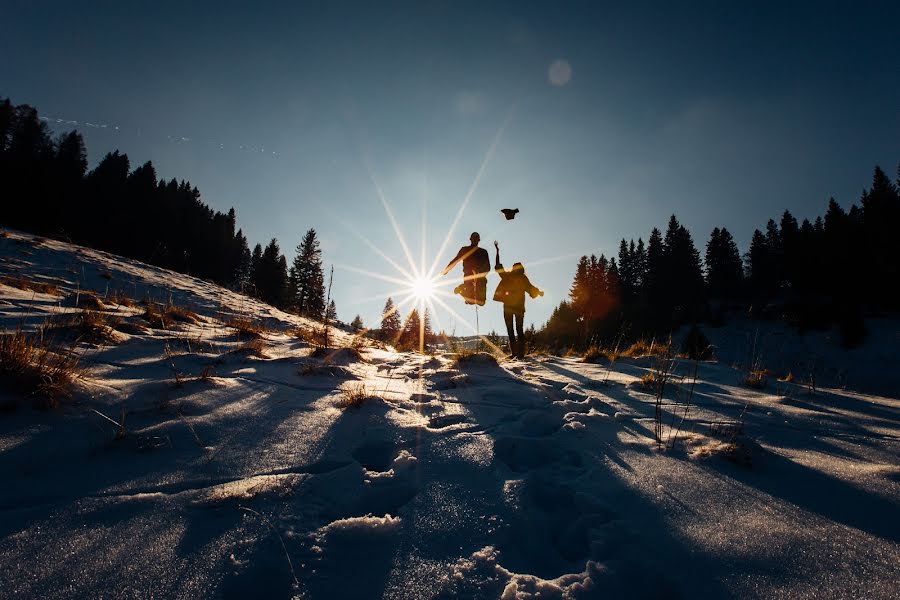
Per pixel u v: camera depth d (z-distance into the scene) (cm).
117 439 187
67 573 110
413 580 118
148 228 5344
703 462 204
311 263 5016
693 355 637
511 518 151
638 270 6881
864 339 3506
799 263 5478
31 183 4278
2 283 593
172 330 500
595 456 213
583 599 111
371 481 175
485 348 612
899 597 108
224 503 149
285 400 275
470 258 707
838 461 205
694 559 127
